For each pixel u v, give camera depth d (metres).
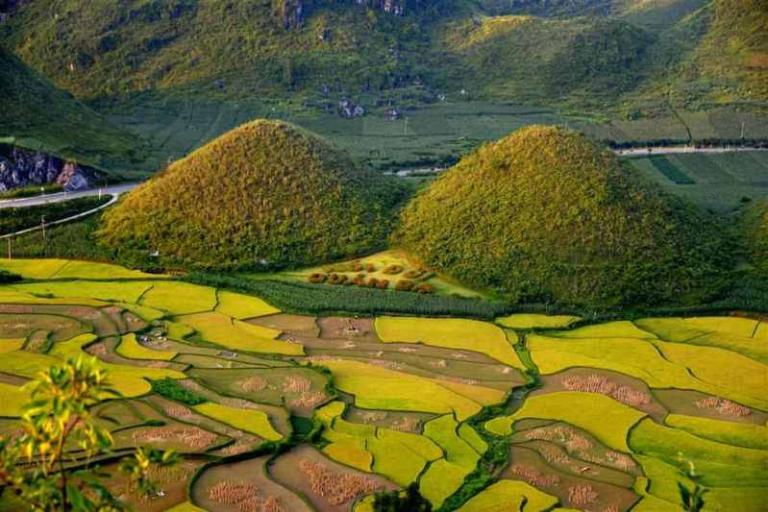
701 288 137.12
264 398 97.69
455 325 126.31
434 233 156.75
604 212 149.50
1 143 194.38
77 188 193.38
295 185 169.62
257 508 72.38
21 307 127.31
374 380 104.75
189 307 132.12
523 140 170.38
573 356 114.56
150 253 156.00
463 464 83.12
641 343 118.88
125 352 110.81
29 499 33.97
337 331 124.00
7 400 90.75
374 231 162.75
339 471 80.25
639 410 97.56
